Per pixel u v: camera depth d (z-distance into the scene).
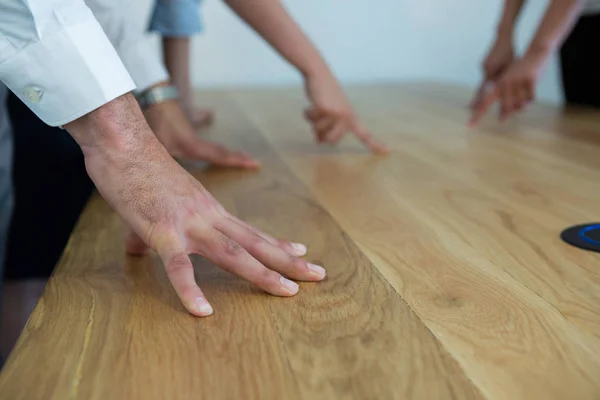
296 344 0.58
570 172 1.21
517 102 1.63
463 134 1.59
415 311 0.65
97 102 0.67
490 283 0.72
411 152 1.41
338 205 1.03
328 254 0.81
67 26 0.66
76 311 0.66
